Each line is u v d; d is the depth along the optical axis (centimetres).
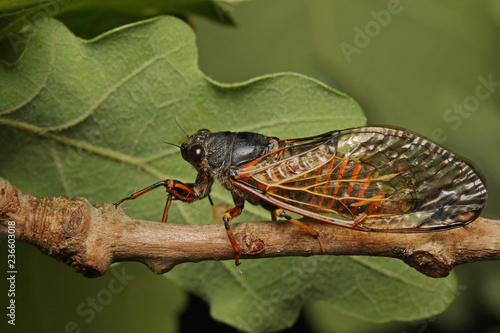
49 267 18
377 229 17
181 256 17
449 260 17
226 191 18
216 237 17
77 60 18
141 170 18
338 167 17
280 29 20
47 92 18
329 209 17
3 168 18
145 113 18
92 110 18
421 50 20
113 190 18
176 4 18
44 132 18
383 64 20
